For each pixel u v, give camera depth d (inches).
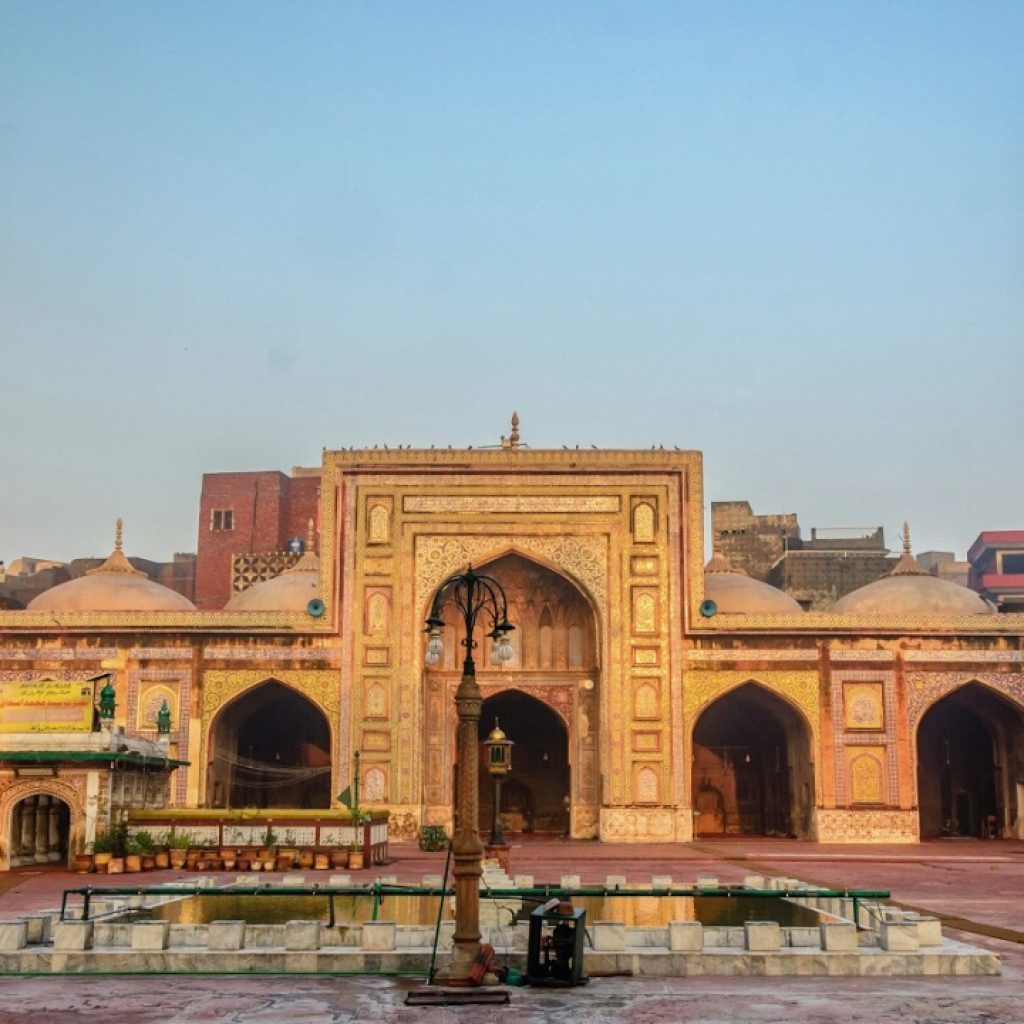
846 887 392.8
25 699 487.8
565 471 696.4
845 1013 193.2
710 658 683.4
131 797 516.4
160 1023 186.5
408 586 685.9
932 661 685.9
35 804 516.1
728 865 495.5
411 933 251.3
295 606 737.6
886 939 241.0
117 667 679.7
